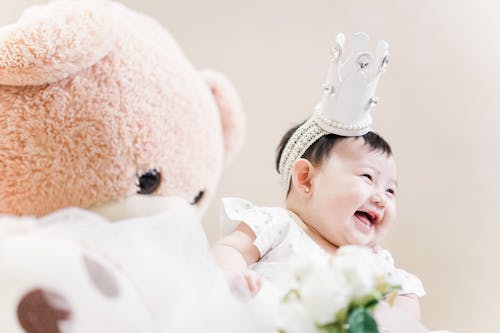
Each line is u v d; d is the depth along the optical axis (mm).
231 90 907
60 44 691
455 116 1497
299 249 1018
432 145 1492
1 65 685
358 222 1083
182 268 653
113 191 734
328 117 1143
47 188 711
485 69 1497
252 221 1063
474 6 1488
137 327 572
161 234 659
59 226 594
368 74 1112
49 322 541
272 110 1443
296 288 651
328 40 1458
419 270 1488
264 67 1435
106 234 612
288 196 1186
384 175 1111
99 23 725
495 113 1496
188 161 793
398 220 1490
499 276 1488
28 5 1115
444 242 1491
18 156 705
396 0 1475
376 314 754
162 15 1351
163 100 773
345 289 590
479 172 1496
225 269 892
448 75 1495
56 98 715
